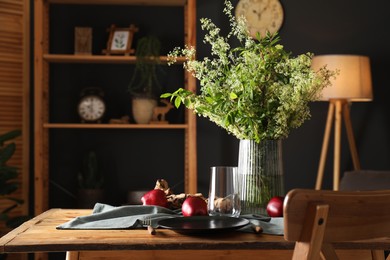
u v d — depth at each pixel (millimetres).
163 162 4391
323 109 4523
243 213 1936
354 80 4031
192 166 4000
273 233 1552
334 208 1170
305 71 1979
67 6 4316
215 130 4438
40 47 3920
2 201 4039
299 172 4504
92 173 4094
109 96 4348
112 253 1670
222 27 4453
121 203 4344
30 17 4250
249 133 1961
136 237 1512
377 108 4570
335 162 4109
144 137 4387
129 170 4363
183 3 4270
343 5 4570
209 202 1788
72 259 1669
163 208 1858
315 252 1159
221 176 1775
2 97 4098
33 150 4219
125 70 4363
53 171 4297
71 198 4301
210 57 4410
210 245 1444
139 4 4297
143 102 4070
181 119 4379
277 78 1986
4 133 4098
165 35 4391
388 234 1254
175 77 4379
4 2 4105
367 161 4570
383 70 4586
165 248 1443
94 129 4336
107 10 4352
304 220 1161
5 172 3682
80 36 4160
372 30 4586
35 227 1695
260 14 4488
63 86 4301
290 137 4512
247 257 1665
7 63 4117
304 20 4539
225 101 1973
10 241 1449
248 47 2039
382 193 1222
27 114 4184
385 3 4594
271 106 1943
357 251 1673
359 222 1203
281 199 1845
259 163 1937
